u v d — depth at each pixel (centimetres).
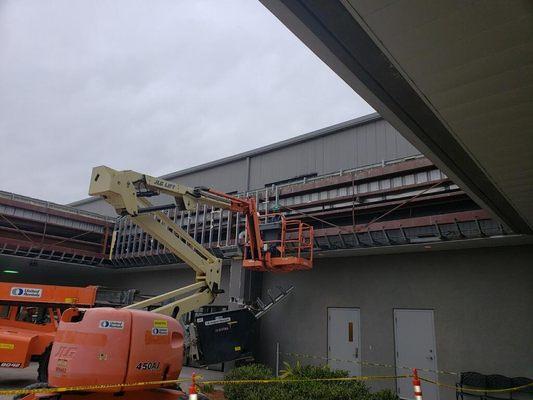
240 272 1437
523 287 1030
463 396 1017
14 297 1218
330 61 452
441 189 1066
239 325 1111
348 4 368
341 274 1352
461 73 443
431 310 1149
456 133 555
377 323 1233
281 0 375
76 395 549
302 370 1076
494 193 741
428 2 357
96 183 796
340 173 1453
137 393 588
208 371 1477
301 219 1384
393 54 425
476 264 1109
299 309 1418
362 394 911
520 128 534
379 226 1145
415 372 697
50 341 1128
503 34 388
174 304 911
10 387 1084
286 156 1684
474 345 1059
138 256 1755
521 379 953
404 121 537
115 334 564
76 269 2070
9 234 1617
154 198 2125
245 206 1117
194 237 1606
